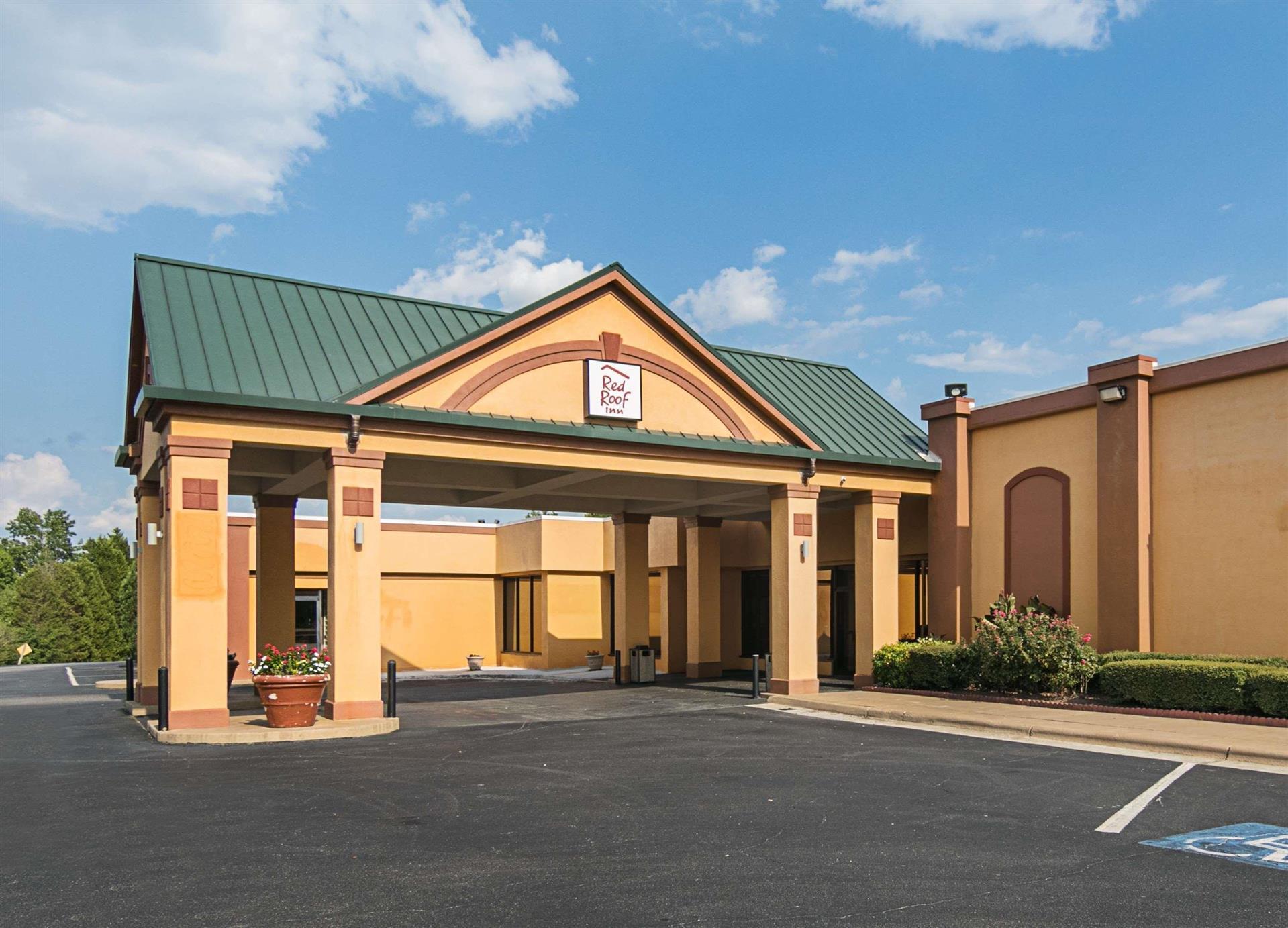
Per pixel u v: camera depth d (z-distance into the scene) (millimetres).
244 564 28484
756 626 30250
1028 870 7520
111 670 38375
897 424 23703
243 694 22250
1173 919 6387
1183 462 18109
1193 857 7891
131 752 13383
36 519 97750
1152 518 18547
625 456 18422
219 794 10477
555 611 32469
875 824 9070
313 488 21031
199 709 14531
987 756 12875
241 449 18422
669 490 23469
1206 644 17547
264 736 14188
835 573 26672
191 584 14531
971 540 22281
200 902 6809
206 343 15672
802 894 6949
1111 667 16797
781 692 20281
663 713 17984
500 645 34969
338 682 15391
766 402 20141
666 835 8648
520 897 6883
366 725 14914
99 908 6684
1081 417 19984
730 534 29875
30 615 54531
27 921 6426
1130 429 18625
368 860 7848
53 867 7680
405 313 18609
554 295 17703
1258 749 12258
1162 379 18438
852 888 7098
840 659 26312
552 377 17844
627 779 11336
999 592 21547
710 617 28375
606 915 6508
